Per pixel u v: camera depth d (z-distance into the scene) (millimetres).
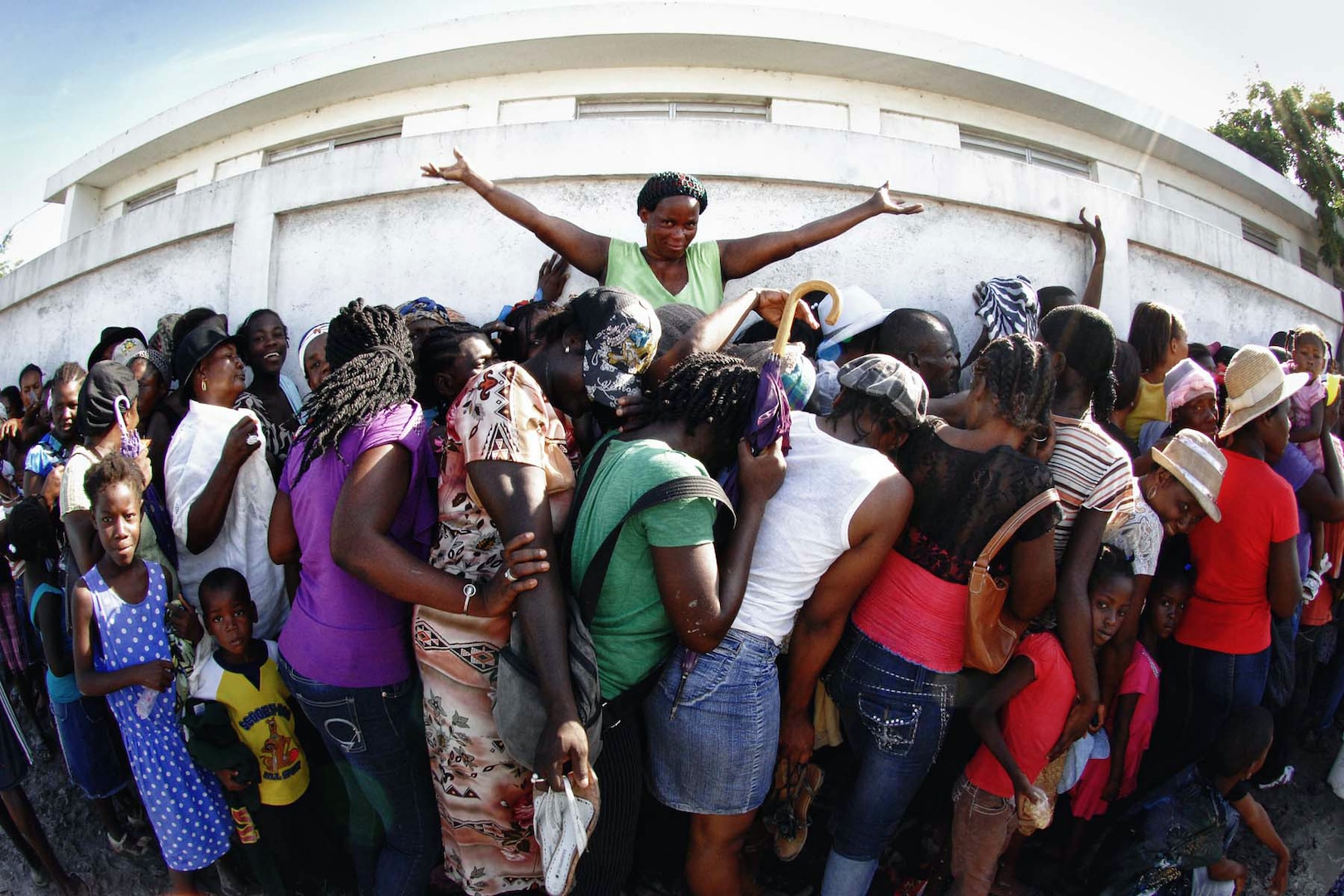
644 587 2383
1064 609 2805
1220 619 3418
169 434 3957
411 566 2303
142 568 3180
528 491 2256
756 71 7238
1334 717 4461
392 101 7781
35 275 6578
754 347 3078
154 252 5590
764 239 4059
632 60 7184
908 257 4770
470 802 2527
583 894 2510
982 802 2955
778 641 2621
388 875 2781
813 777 2945
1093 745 3256
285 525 2727
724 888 2719
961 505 2648
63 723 3422
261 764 3111
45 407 5879
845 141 4680
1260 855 3625
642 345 2584
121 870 3594
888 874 3344
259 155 8406
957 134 7609
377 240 4828
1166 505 3322
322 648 2539
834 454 2639
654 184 3779
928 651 2719
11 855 3705
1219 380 4590
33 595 3500
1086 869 3395
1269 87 9430
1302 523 3922
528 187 4680
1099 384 3014
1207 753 3207
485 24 6938
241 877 3391
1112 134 8047
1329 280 9586
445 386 3062
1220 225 8805
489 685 2447
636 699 2475
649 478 2285
